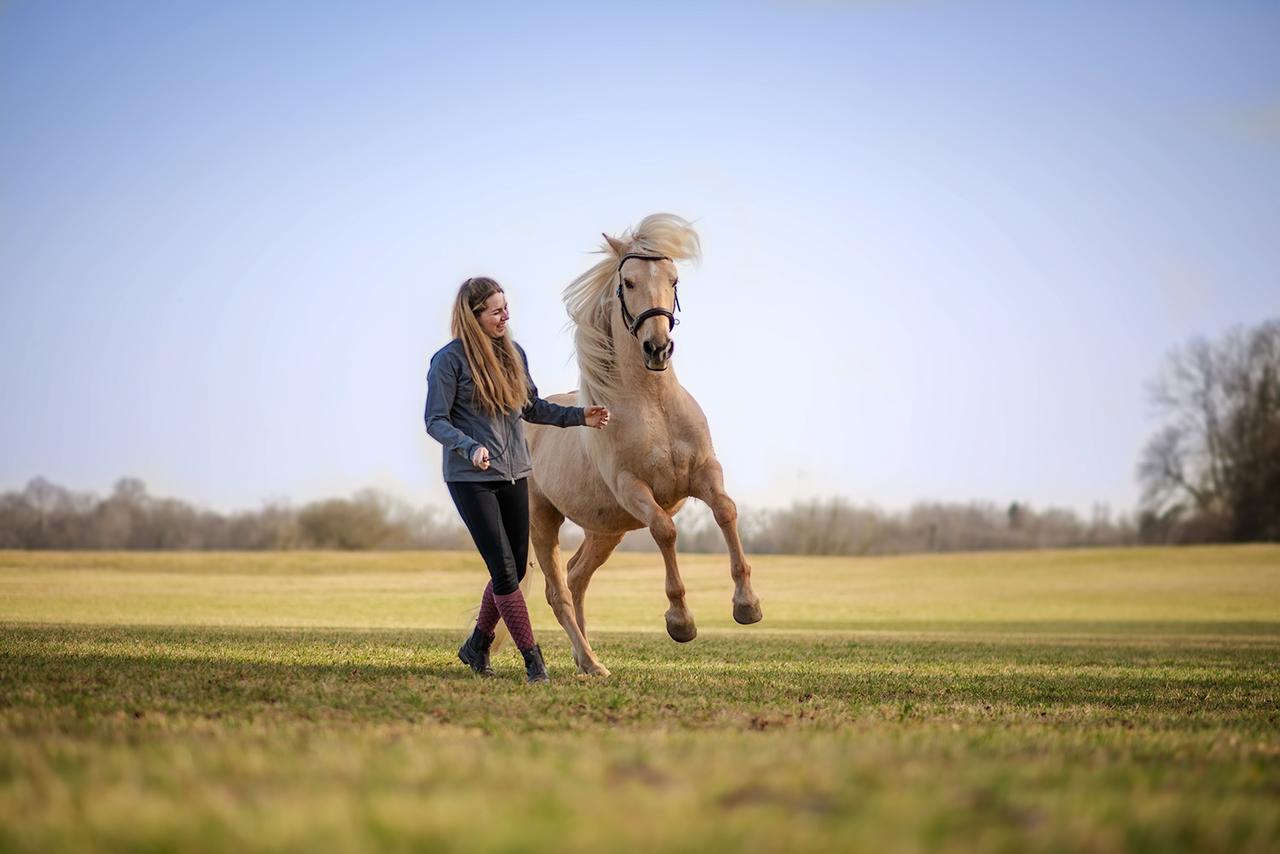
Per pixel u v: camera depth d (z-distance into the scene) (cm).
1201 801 373
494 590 894
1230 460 7994
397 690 741
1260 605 4931
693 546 6412
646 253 961
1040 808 349
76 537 6412
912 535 8031
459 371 882
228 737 491
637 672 1034
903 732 573
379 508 6662
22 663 866
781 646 1708
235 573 5262
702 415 989
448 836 293
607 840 289
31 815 323
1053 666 1344
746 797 349
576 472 1031
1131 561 6800
